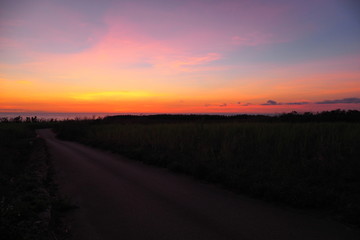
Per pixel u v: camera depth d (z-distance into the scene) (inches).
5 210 179.6
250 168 323.3
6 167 354.6
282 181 259.9
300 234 163.5
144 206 220.4
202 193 259.8
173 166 376.8
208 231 168.4
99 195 255.9
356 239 156.4
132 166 419.2
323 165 304.2
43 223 177.2
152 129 761.6
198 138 527.8
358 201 211.3
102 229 174.4
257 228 173.0
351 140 402.0
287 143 405.4
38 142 828.6
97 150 644.7
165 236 161.8
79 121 1680.6
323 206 214.4
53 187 289.3
